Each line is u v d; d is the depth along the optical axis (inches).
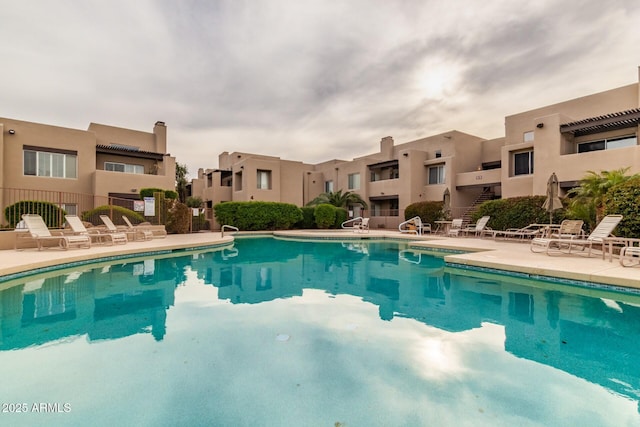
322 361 123.7
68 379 109.9
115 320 171.0
